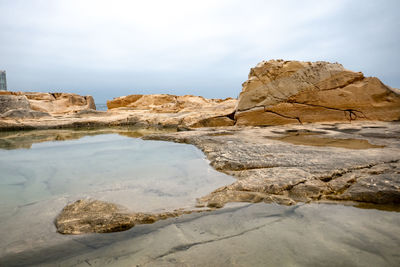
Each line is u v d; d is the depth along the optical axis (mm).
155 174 2865
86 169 3154
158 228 1596
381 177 2260
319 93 7223
